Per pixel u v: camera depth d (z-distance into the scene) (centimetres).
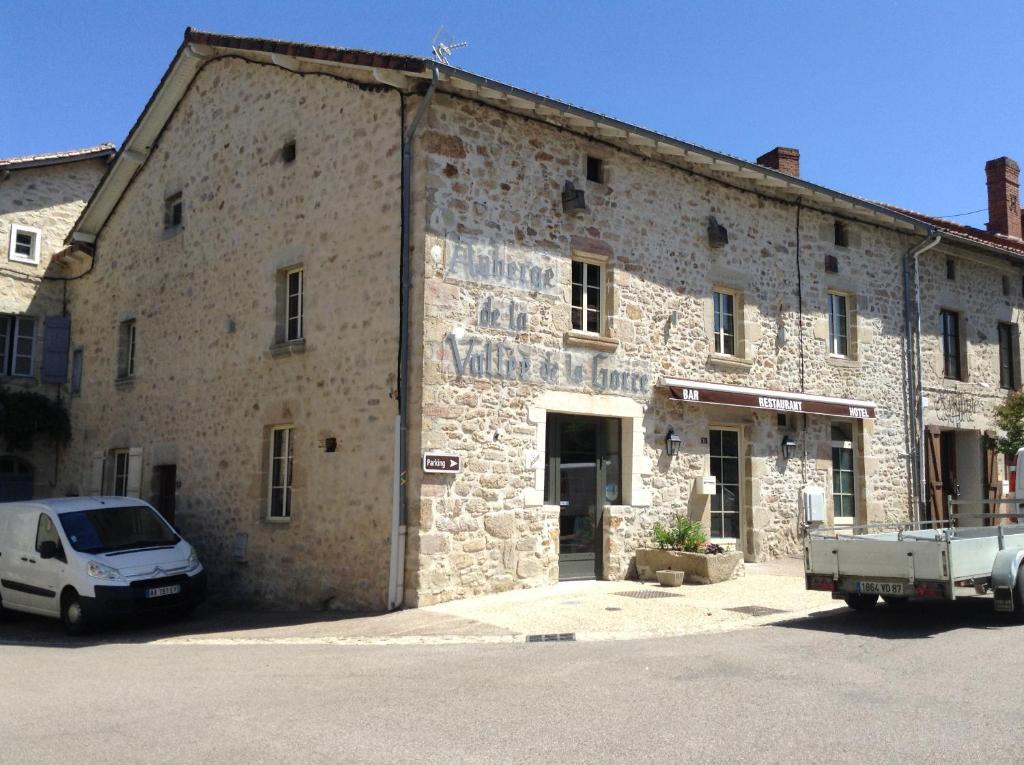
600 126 1045
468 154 959
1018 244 1759
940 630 765
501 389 962
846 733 452
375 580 916
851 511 1369
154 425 1329
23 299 1606
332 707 519
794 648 683
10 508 1069
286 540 1048
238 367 1163
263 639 809
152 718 506
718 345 1224
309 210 1074
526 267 998
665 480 1119
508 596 932
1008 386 1703
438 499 900
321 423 1017
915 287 1509
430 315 910
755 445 1236
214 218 1251
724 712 493
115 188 1488
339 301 1011
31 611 991
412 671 618
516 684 568
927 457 1488
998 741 437
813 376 1320
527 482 977
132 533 1028
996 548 812
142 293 1407
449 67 894
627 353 1089
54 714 525
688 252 1176
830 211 1376
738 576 1073
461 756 421
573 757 418
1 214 1596
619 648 692
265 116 1175
